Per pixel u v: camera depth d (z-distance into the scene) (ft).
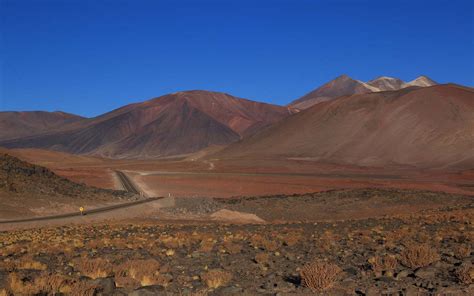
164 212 198.18
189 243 78.89
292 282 42.65
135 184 374.22
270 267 52.49
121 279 41.96
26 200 189.37
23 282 39.40
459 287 37.04
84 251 68.74
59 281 38.19
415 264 48.19
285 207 226.79
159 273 46.98
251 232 105.70
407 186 365.40
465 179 456.45
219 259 59.67
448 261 49.78
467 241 69.00
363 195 245.24
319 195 253.65
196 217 187.11
